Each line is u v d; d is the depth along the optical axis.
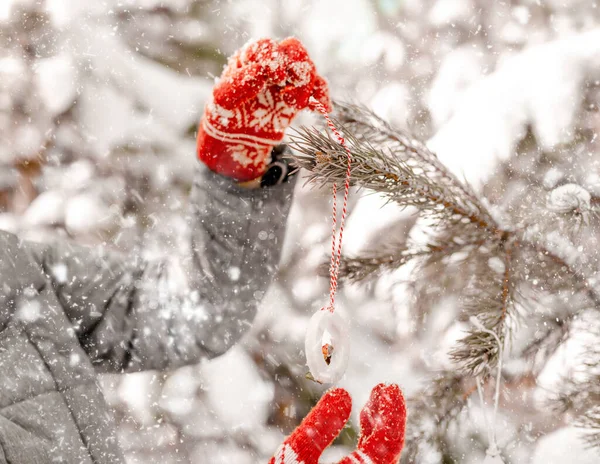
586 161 1.44
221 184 1.30
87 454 1.29
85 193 2.15
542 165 1.49
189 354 1.39
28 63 2.16
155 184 2.18
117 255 1.41
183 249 1.36
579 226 1.30
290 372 1.94
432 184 1.28
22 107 2.15
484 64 1.88
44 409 1.28
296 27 2.31
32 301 1.32
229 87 1.23
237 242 1.34
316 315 1.20
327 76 2.23
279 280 2.00
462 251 1.33
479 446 1.39
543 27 1.91
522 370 1.38
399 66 2.12
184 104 2.20
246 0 2.31
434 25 2.06
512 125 1.52
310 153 1.24
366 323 1.69
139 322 1.39
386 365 1.63
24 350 1.29
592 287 1.33
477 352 1.25
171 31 2.26
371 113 1.37
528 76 1.53
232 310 1.37
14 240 1.33
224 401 1.97
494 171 1.50
